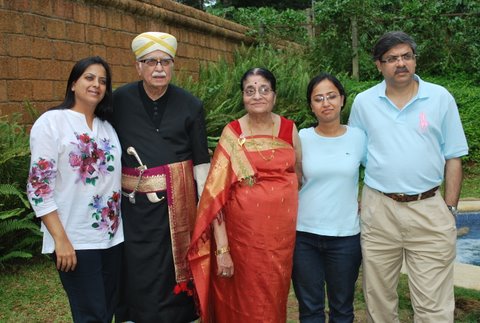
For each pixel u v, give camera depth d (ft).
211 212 9.64
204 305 9.87
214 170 9.78
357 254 10.52
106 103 9.64
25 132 17.06
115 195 9.62
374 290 10.52
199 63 28.84
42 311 13.04
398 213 9.96
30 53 17.29
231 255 9.89
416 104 9.81
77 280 9.32
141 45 9.80
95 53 20.47
